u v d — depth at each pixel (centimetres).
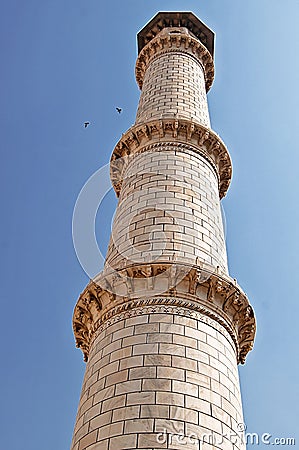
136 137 2838
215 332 1858
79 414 1714
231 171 2914
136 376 1639
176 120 2781
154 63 3741
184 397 1584
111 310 1934
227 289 1986
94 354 1848
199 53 3906
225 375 1750
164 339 1736
